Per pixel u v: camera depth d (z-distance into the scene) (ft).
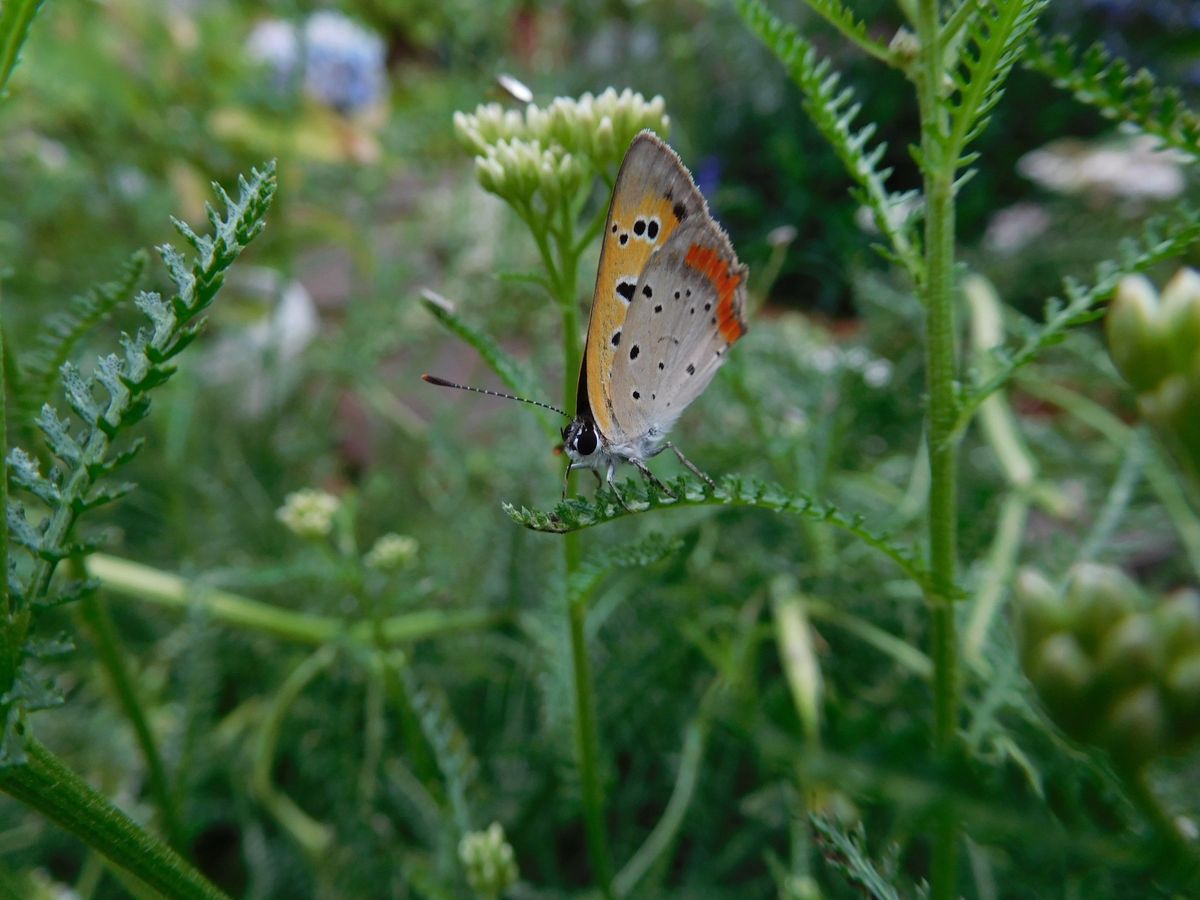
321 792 0.23
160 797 0.17
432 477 0.30
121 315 0.30
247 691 0.25
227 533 0.28
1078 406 0.26
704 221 0.16
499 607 0.24
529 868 0.21
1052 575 0.19
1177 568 0.24
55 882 0.22
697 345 0.17
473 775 0.21
